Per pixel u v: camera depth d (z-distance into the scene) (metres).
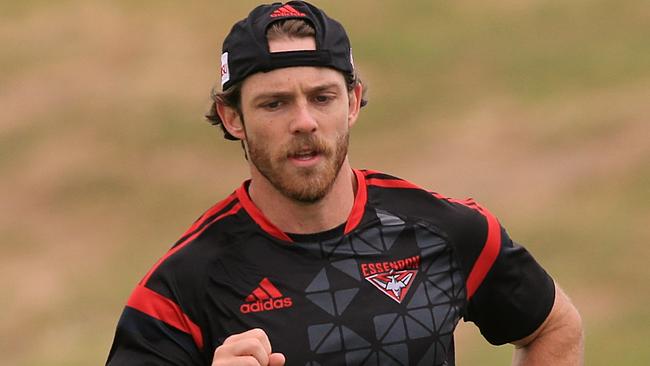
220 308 11.42
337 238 11.70
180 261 11.54
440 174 67.50
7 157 73.62
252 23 11.38
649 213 56.66
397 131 74.00
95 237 63.75
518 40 84.50
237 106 11.59
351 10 89.12
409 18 88.12
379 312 11.52
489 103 76.12
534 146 68.62
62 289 55.56
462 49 84.00
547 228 56.03
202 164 71.19
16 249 62.41
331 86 11.27
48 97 80.75
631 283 47.34
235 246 11.61
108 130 76.00
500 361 34.16
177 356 11.40
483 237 12.18
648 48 81.12
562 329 12.77
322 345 11.33
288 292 11.48
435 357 11.62
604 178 62.09
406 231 11.91
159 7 91.56
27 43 88.88
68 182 70.12
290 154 11.21
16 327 50.06
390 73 81.38
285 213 11.59
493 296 12.41
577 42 83.38
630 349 38.69
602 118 70.50
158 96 79.25
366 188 12.02
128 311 11.49
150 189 68.94
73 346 46.69
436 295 11.80
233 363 10.50
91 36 88.69
